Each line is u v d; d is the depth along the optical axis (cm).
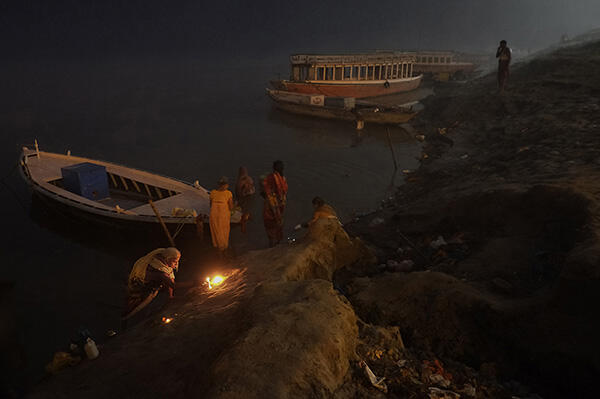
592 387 346
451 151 1487
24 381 575
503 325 421
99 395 342
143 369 369
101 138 2042
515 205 677
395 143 1852
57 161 1389
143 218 952
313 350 304
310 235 627
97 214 1001
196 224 916
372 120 2161
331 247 612
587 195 579
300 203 1174
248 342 307
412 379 338
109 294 776
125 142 1964
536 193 652
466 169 1195
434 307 454
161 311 530
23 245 981
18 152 1825
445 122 2016
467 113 1964
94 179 1166
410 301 479
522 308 420
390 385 324
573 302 392
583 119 1292
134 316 691
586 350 358
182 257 903
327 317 346
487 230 686
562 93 1741
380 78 3073
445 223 772
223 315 436
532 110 1658
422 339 440
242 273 557
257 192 1266
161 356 384
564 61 2223
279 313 344
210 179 1458
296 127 2225
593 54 2347
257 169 1537
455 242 685
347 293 545
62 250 955
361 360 342
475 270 561
